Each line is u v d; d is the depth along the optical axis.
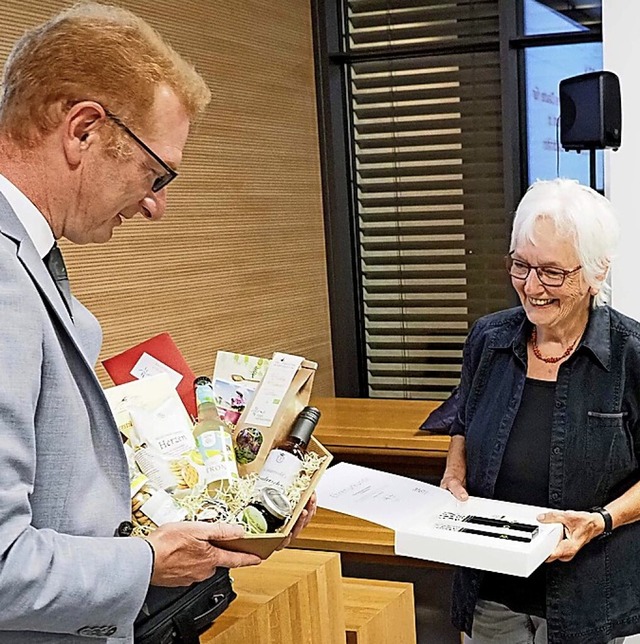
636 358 2.07
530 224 2.05
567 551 1.99
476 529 2.04
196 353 3.23
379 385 4.17
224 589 1.61
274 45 3.65
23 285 1.17
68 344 1.26
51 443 1.21
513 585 2.14
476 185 3.88
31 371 1.15
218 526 1.34
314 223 3.94
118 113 1.24
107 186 1.27
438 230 3.97
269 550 1.44
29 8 2.51
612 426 2.07
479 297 3.94
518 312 2.26
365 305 4.15
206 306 3.27
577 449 2.08
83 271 2.72
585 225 2.00
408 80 3.92
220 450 1.59
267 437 1.69
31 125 1.23
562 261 2.01
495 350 2.25
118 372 1.74
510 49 3.70
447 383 4.04
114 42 1.24
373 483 2.49
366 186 4.07
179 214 3.12
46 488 1.22
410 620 2.28
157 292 3.03
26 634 1.22
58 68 1.22
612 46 3.31
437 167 3.94
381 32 3.93
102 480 1.29
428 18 3.85
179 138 1.31
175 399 1.63
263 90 3.58
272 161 3.64
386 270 4.09
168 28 3.05
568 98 3.12
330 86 3.96
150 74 1.26
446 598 2.87
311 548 2.35
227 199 3.37
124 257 2.88
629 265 3.37
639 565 2.13
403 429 3.22
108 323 2.83
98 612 1.20
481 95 3.82
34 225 1.25
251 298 3.52
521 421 2.16
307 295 3.89
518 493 2.17
